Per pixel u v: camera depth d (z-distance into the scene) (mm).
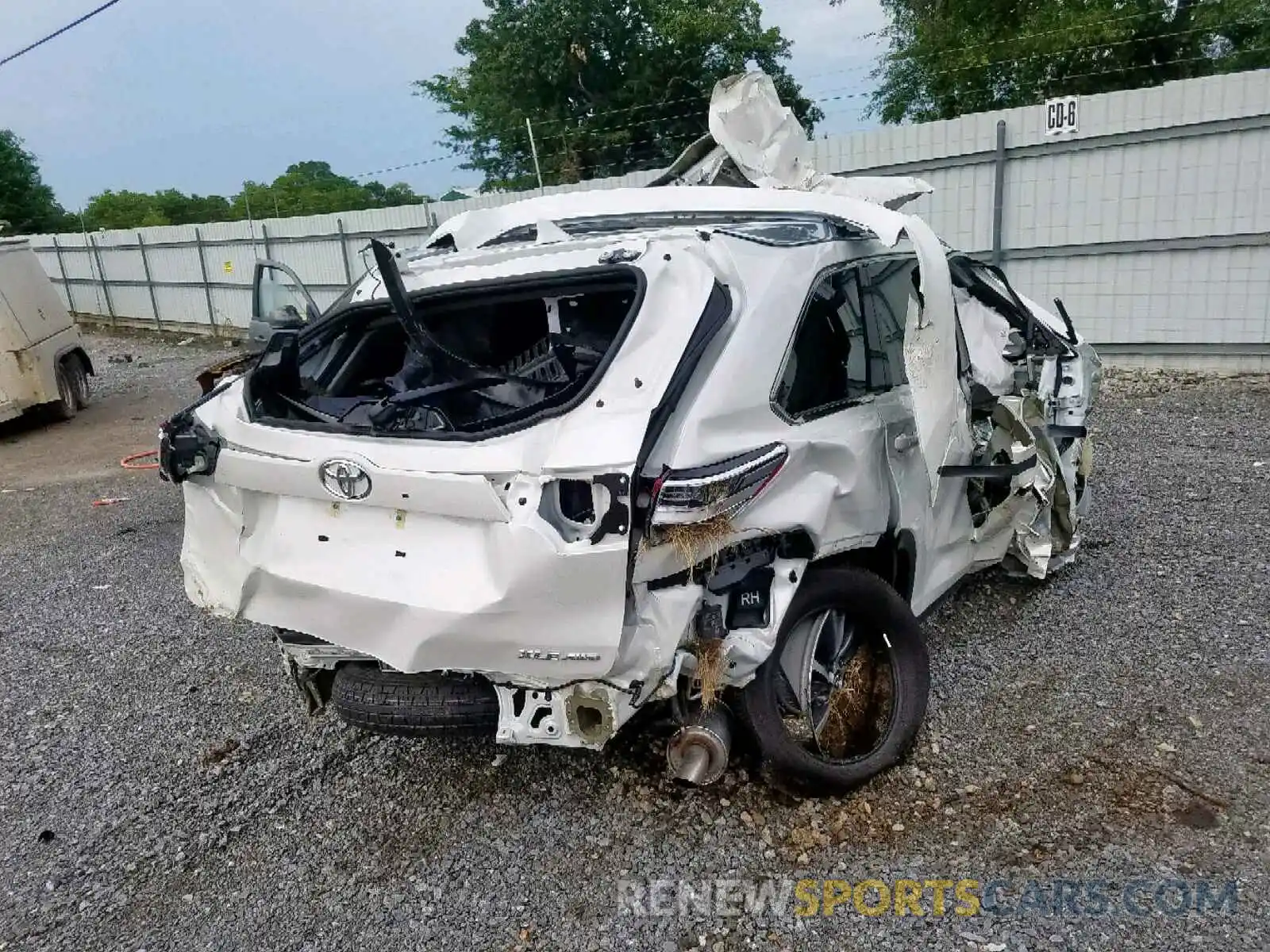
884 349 3473
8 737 4086
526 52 23828
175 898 2949
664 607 2514
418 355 3309
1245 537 4996
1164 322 9531
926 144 10430
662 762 3389
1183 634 4047
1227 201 8906
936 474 2992
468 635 2461
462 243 3943
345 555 2652
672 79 23062
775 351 2771
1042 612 4371
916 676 3307
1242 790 3020
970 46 19484
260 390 3078
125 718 4176
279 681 4422
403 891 2885
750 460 2576
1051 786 3119
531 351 3428
